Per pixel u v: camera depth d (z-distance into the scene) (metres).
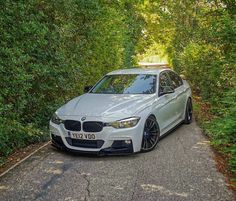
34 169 6.02
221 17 10.06
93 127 6.46
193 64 16.12
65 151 7.05
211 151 6.91
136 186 5.18
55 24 8.81
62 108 7.23
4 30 6.46
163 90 7.90
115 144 6.50
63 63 8.75
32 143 7.82
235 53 9.51
